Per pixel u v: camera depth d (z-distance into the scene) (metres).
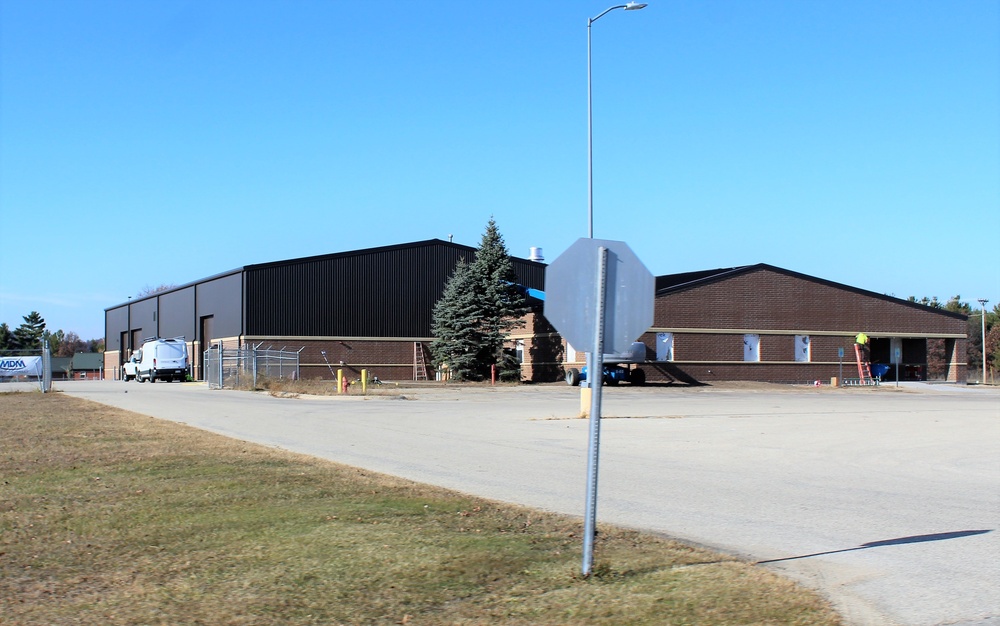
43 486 10.86
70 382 61.41
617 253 6.85
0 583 6.62
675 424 21.66
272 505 9.52
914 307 57.03
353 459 14.29
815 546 8.14
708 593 6.27
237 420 22.42
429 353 59.53
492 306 53.00
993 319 102.31
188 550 7.54
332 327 56.97
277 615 5.86
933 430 20.39
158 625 5.69
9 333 131.38
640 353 46.78
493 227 54.53
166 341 58.84
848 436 18.78
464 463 13.88
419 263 59.72
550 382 52.91
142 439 16.56
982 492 11.39
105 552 7.52
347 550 7.46
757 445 16.94
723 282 51.75
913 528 9.00
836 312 54.75
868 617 6.01
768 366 52.69
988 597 6.50
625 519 9.38
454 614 5.86
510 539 7.88
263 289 55.34
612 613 5.85
